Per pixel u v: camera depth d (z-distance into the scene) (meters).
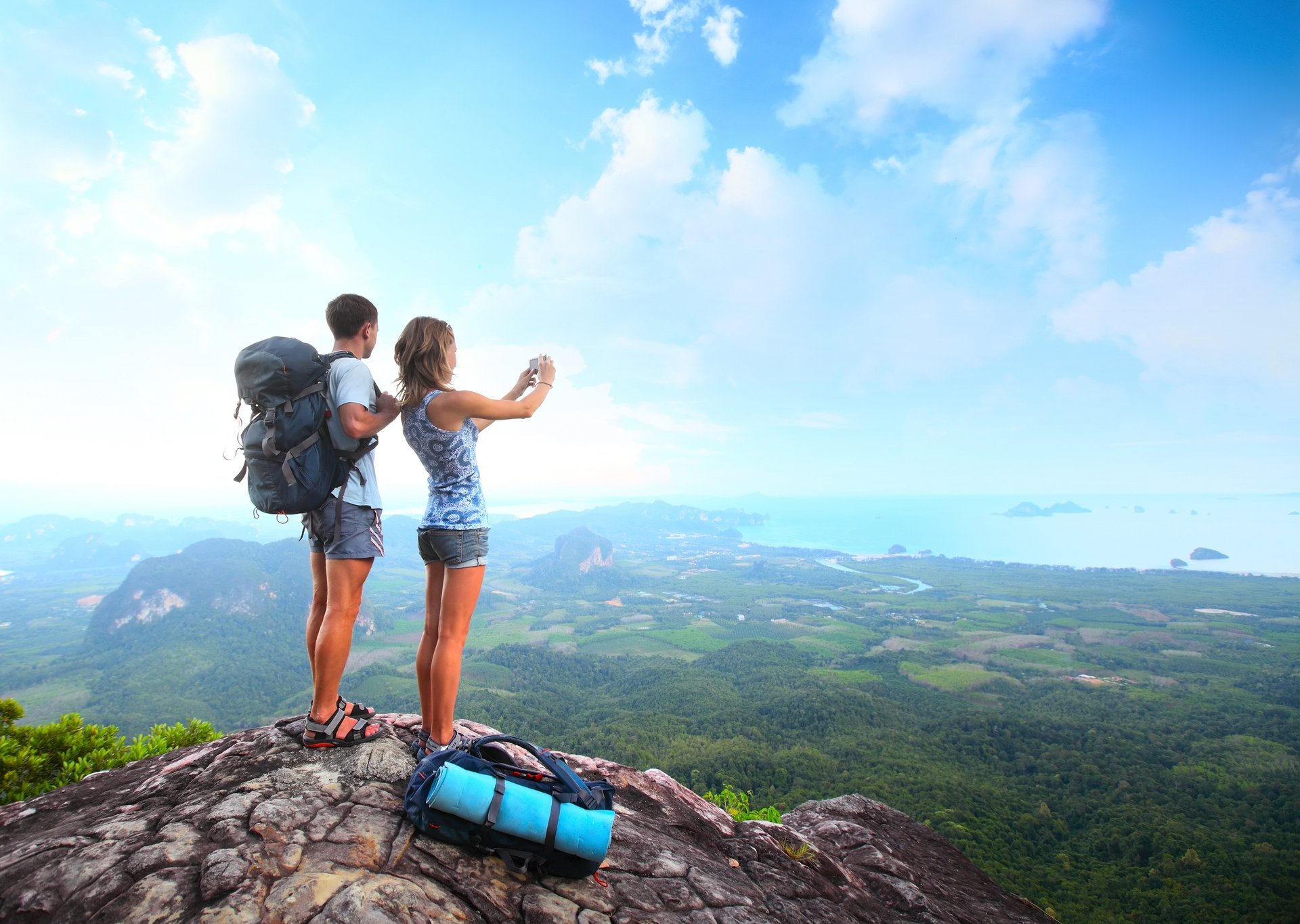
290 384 3.24
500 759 3.31
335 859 2.60
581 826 2.89
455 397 3.47
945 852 6.08
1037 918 5.19
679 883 3.32
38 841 2.60
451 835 2.84
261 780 3.09
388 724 3.99
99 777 3.40
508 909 2.67
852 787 84.56
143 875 2.38
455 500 3.58
